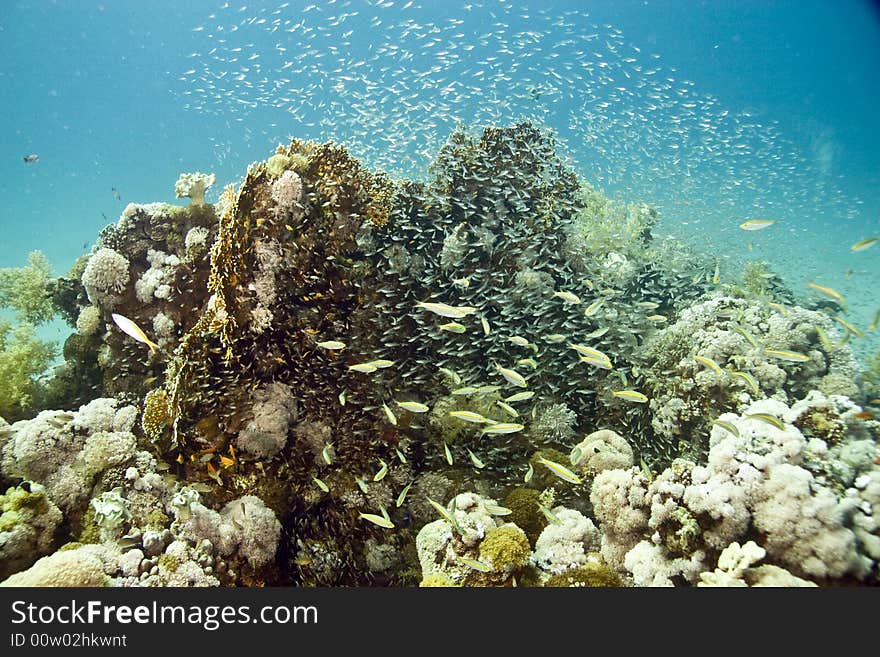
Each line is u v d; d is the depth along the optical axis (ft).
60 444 18.56
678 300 28.99
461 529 16.11
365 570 20.39
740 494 13.98
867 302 43.29
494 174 25.99
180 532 16.57
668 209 47.09
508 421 22.54
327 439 20.99
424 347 22.65
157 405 20.83
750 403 20.18
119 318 9.79
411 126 36.47
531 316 23.88
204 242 26.00
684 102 53.26
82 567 14.28
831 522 13.01
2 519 16.21
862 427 17.76
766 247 49.75
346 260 22.21
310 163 22.25
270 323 20.36
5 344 27.99
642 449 23.36
